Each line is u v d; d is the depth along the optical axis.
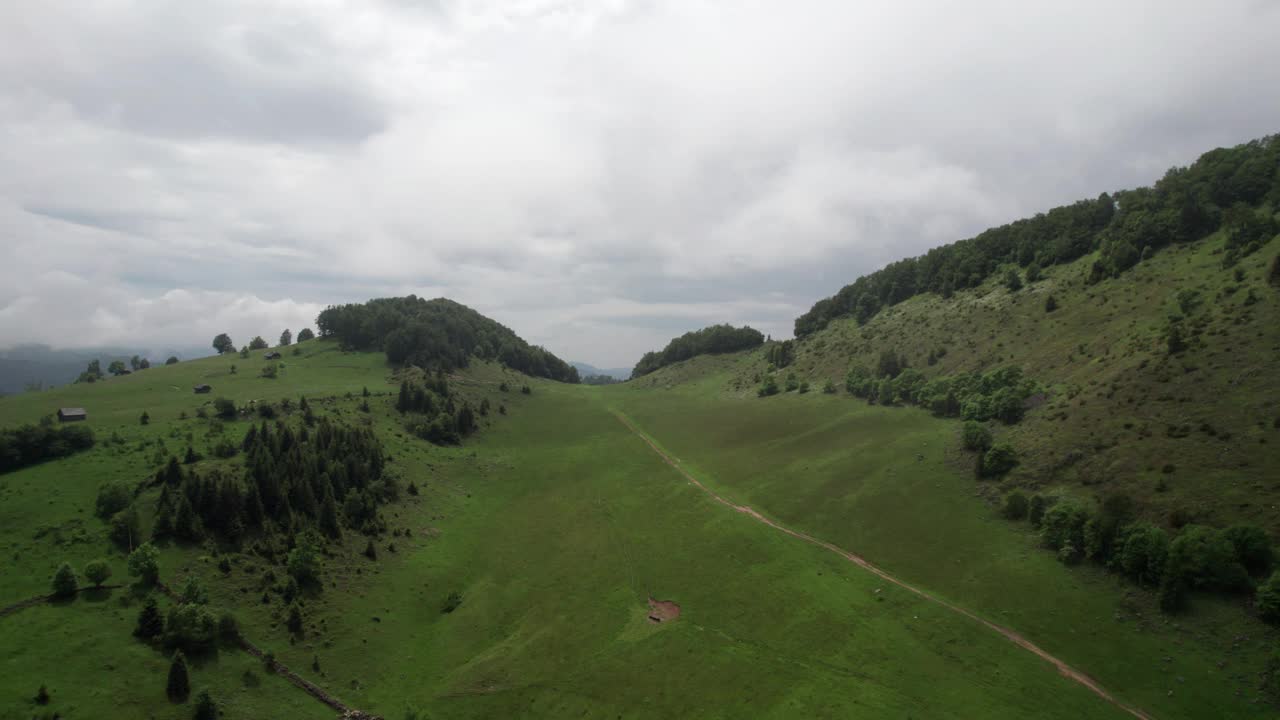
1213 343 101.62
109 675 66.88
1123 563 78.12
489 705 75.44
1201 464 83.38
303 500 102.81
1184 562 72.75
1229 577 69.69
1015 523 96.44
